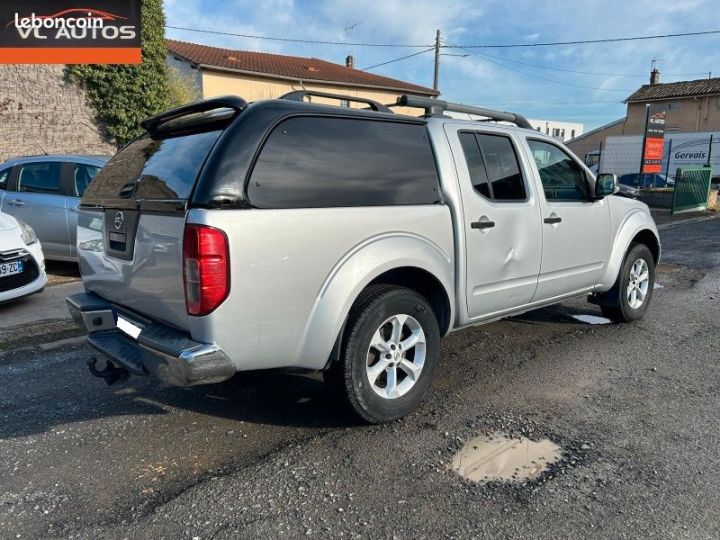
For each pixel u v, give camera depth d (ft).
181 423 11.18
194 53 80.18
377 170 10.53
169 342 8.84
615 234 16.39
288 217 9.09
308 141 9.67
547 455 9.80
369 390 10.46
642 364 14.33
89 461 9.77
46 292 22.45
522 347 15.69
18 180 25.85
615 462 9.55
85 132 48.85
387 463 9.55
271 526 7.92
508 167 13.21
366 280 10.09
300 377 13.52
